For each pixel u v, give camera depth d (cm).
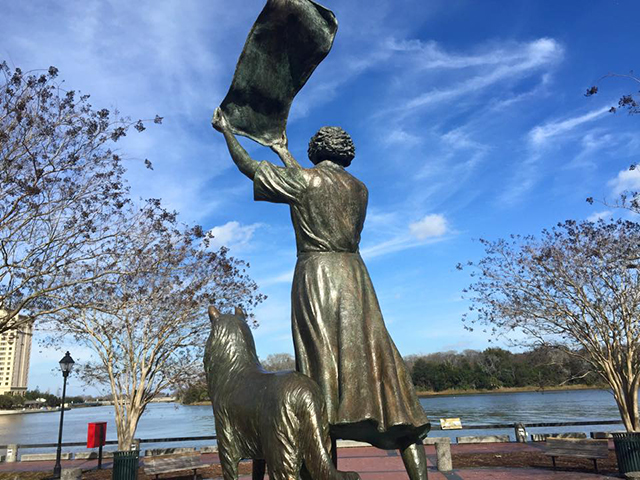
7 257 1102
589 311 1484
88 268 1241
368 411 257
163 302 1514
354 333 279
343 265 299
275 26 305
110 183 1183
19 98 1059
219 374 301
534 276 1549
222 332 311
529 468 1112
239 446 277
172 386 1644
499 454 1320
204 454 1588
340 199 312
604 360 1468
